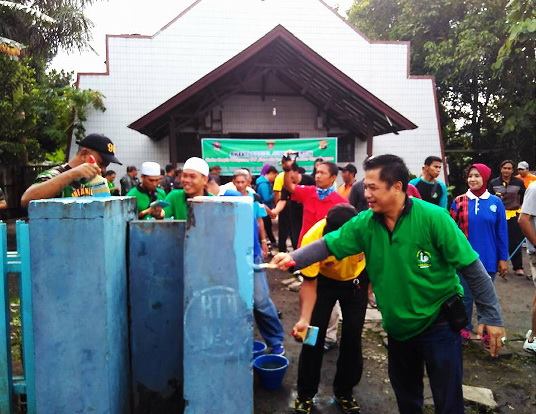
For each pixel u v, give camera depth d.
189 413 2.16
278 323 4.06
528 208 4.32
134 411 2.47
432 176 5.50
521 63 13.70
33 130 13.04
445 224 2.25
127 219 2.46
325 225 2.98
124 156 13.00
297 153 11.67
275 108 13.33
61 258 2.08
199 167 3.91
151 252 2.42
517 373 4.01
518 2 7.38
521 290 6.73
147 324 2.44
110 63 12.84
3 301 2.60
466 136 19.33
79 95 12.09
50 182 2.78
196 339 2.14
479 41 14.63
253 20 13.52
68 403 2.12
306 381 3.18
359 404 3.45
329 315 3.18
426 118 14.27
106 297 2.11
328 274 3.11
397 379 2.63
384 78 14.14
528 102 14.07
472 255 2.25
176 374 2.46
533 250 4.53
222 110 13.10
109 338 2.13
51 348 2.11
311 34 13.89
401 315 2.36
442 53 16.22
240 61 10.60
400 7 18.86
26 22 12.39
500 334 2.30
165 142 13.03
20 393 2.69
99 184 3.34
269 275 7.39
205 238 2.12
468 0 16.41
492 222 4.54
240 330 2.14
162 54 13.10
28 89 12.10
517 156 16.08
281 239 8.45
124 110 12.98
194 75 13.27
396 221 2.30
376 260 2.38
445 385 2.35
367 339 4.68
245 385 2.16
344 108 12.27
